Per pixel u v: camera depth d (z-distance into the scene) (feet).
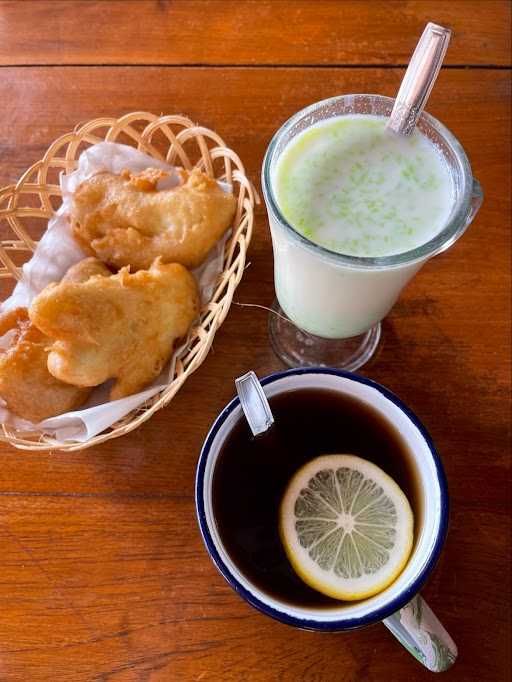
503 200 0.94
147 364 0.82
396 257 0.64
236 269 0.85
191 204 0.87
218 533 0.67
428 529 0.67
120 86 1.00
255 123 0.98
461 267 0.92
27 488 0.81
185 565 0.77
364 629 0.75
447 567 0.79
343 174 0.73
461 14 1.05
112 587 0.76
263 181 0.69
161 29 1.03
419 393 0.87
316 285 0.74
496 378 0.87
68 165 0.92
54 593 0.76
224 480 0.74
